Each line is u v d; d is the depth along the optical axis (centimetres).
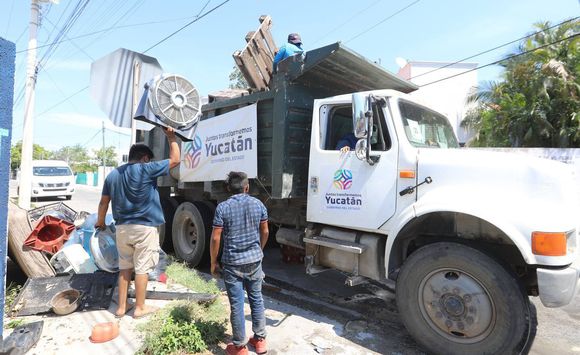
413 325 350
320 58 441
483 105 1800
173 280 523
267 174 500
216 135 571
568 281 294
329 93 527
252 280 328
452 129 509
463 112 2262
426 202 347
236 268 320
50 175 1980
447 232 362
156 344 323
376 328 401
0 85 278
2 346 295
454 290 328
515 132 1620
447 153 359
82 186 4081
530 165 321
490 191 330
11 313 387
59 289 416
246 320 402
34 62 1252
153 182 399
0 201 286
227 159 550
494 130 1689
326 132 444
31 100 1251
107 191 396
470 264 321
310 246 451
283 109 465
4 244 294
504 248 353
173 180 705
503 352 307
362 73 504
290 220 514
